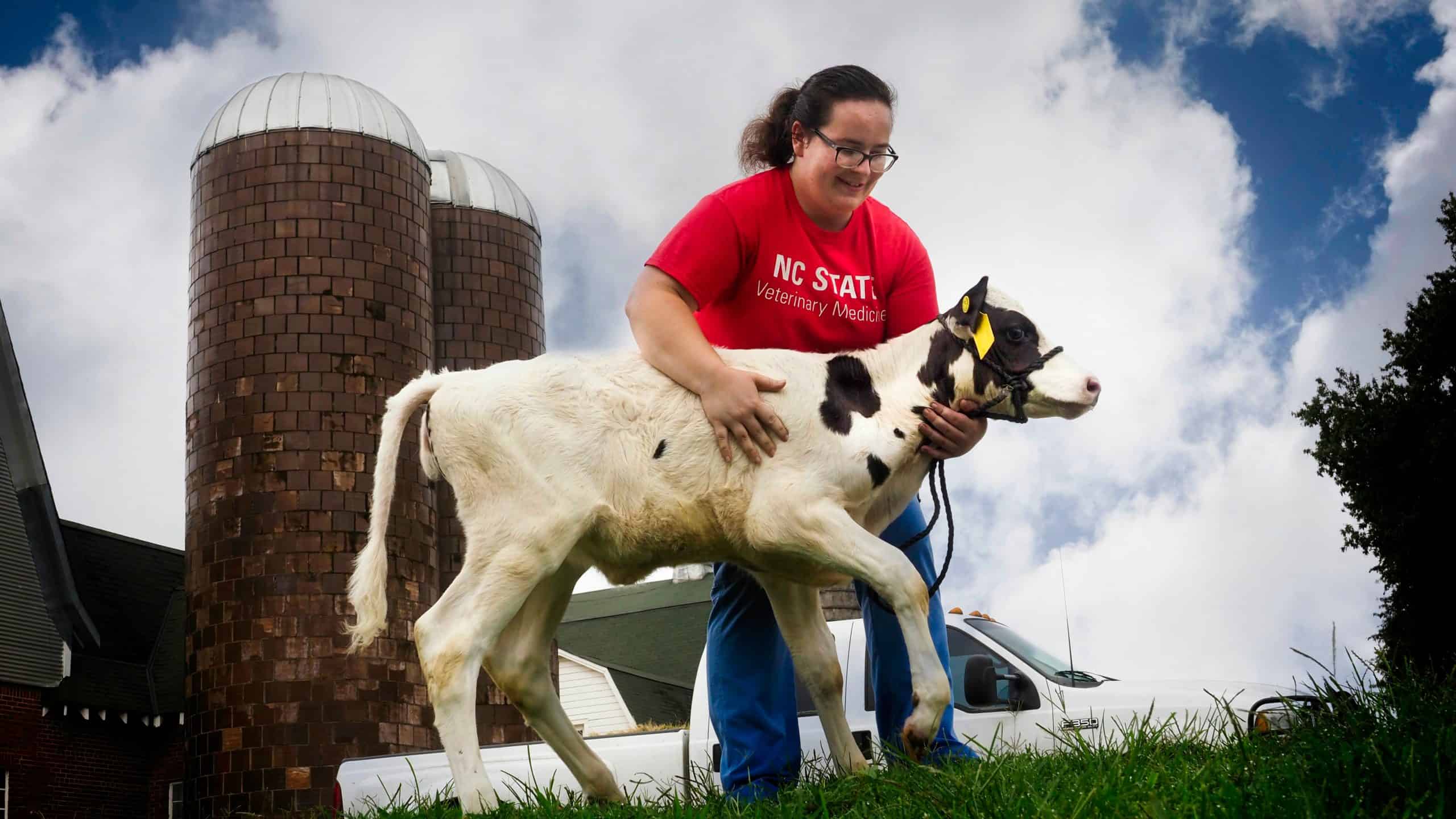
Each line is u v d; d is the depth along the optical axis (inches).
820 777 199.2
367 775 417.4
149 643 1182.3
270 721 822.5
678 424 196.1
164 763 1110.4
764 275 213.5
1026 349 203.9
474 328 1080.2
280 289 896.3
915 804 140.9
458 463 199.8
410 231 951.6
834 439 196.5
